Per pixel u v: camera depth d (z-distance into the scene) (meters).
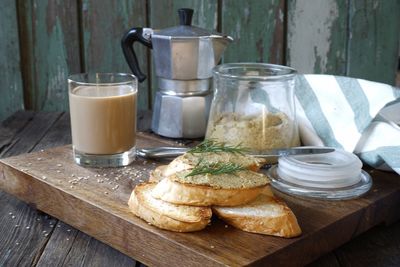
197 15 1.25
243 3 1.24
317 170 0.70
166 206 0.61
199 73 0.90
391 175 0.76
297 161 0.72
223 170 0.63
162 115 0.92
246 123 0.80
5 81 1.27
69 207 0.68
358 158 0.74
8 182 0.77
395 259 0.62
